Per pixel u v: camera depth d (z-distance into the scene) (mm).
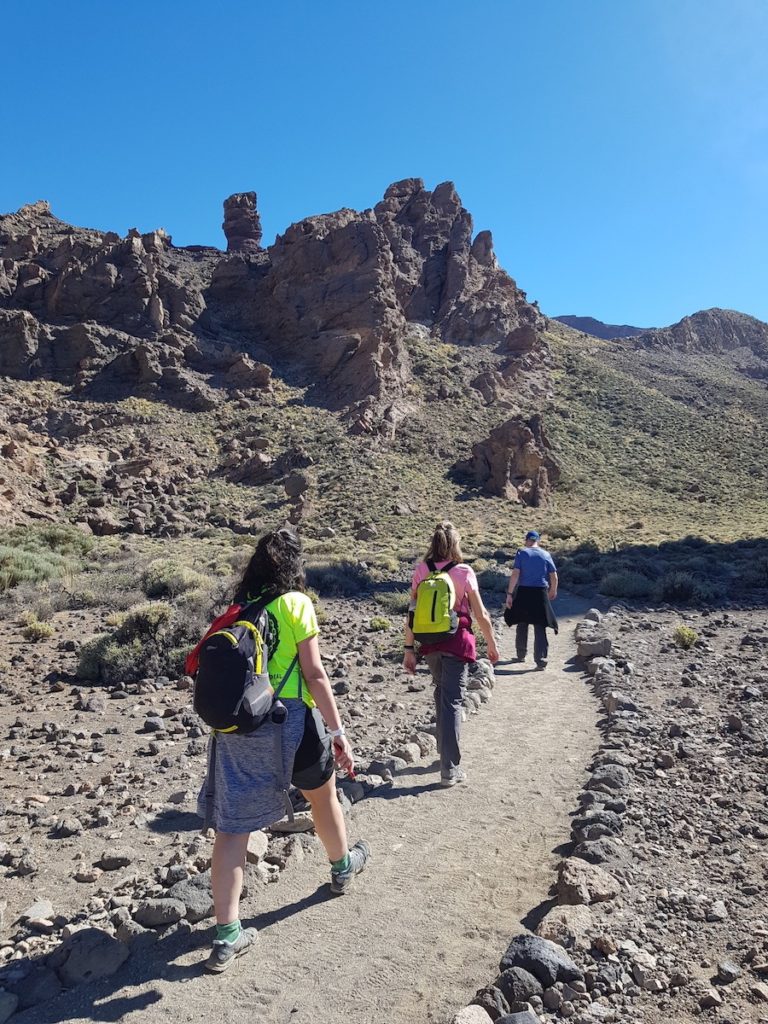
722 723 6988
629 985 3035
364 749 6801
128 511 44375
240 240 112062
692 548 33906
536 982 3010
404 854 4469
